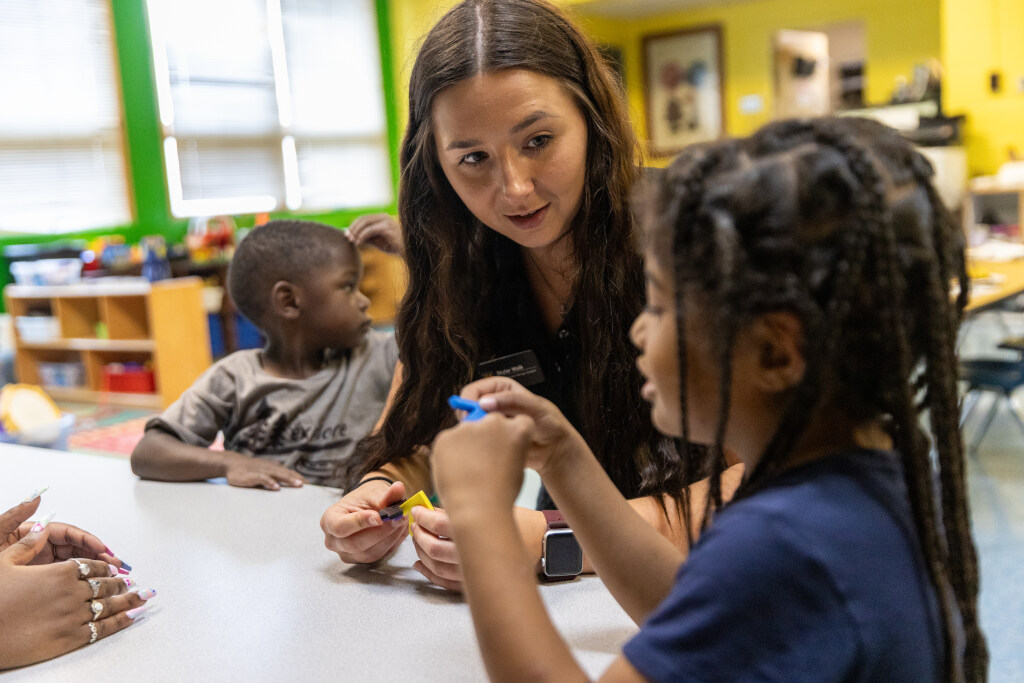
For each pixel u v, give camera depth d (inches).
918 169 23.4
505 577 22.2
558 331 49.3
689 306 21.9
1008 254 158.2
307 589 38.4
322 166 323.9
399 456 49.6
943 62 249.0
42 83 249.1
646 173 44.2
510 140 41.0
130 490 54.2
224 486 54.5
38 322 228.2
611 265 44.4
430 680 30.4
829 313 20.8
